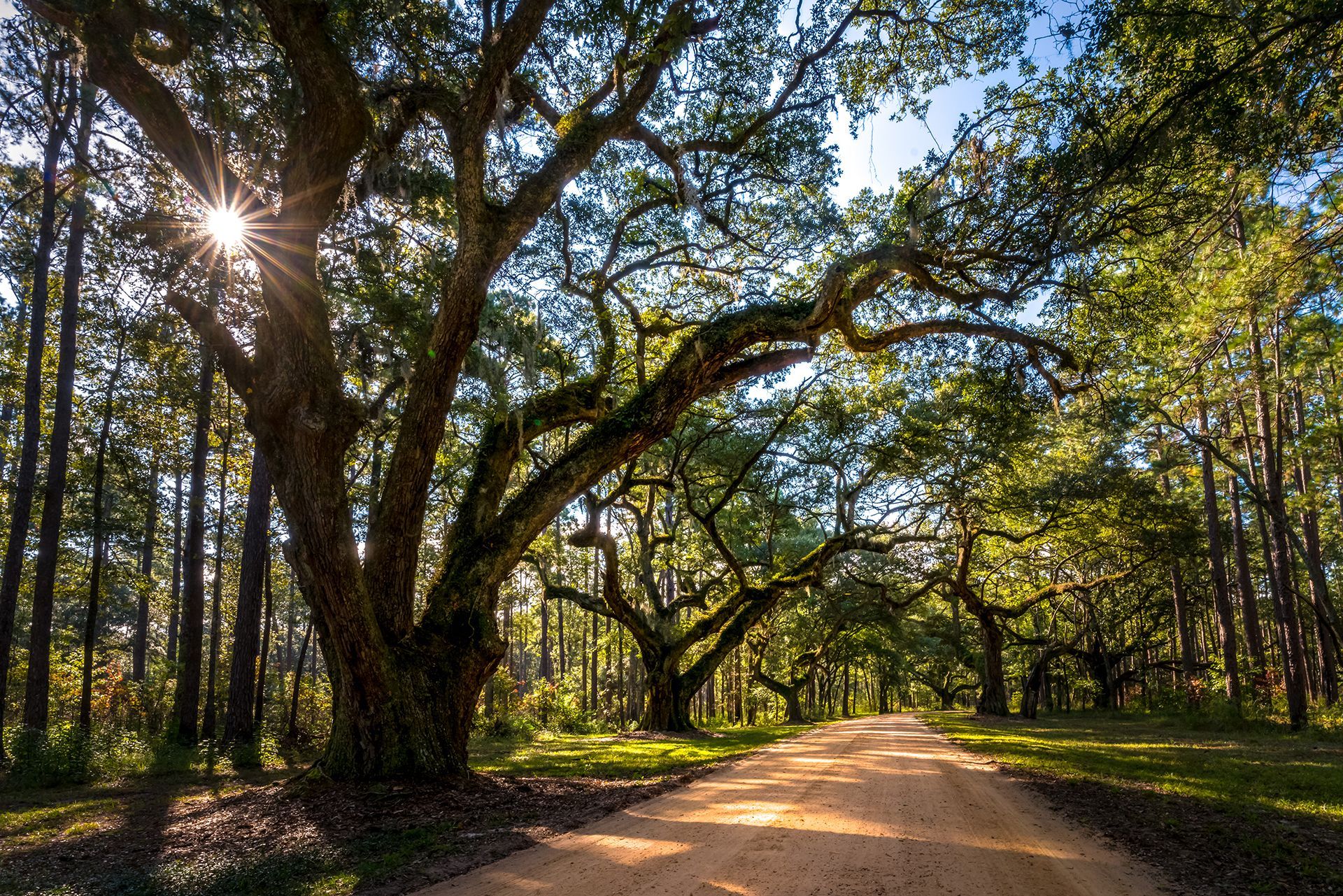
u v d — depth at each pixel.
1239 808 7.82
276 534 23.00
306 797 8.70
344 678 9.73
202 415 17.58
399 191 11.02
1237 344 17.11
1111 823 7.05
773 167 14.62
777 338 13.08
